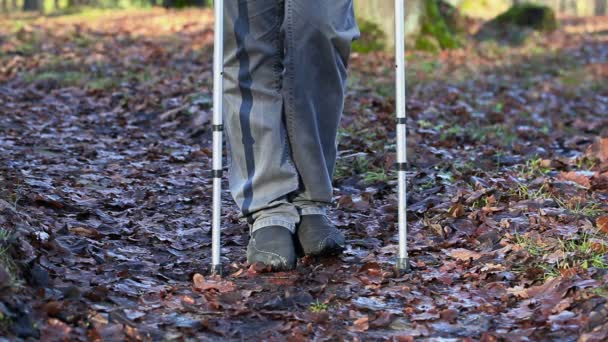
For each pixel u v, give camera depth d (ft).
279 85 15.80
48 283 14.14
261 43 15.55
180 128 33.81
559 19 127.13
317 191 16.20
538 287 14.87
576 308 13.73
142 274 15.88
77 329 12.57
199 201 22.41
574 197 20.63
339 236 16.63
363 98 40.16
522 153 30.35
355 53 61.21
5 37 64.75
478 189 21.63
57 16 88.43
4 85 43.57
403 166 15.85
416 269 16.33
